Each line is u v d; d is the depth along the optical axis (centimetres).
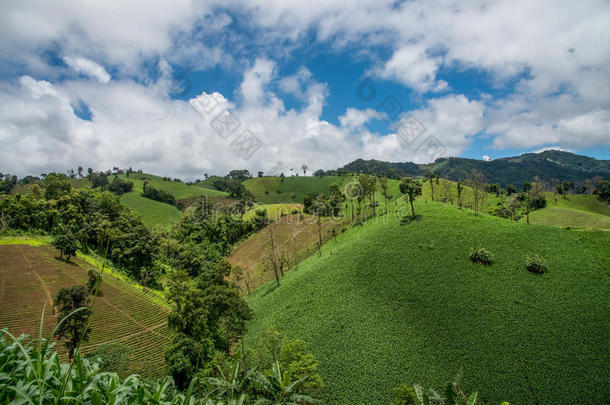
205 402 546
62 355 3947
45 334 4272
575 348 3384
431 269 5091
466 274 4841
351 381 3484
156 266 8681
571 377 3106
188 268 9356
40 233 8625
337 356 3853
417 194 6944
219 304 5097
